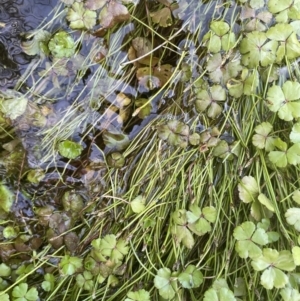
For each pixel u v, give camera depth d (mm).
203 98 365
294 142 341
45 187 379
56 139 382
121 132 385
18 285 344
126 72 386
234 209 357
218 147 362
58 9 380
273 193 345
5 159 375
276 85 360
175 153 368
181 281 337
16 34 380
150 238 360
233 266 353
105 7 370
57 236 363
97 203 374
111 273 349
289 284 325
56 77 382
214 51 368
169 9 377
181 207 364
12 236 366
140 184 367
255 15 372
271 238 335
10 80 379
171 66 383
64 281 364
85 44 382
